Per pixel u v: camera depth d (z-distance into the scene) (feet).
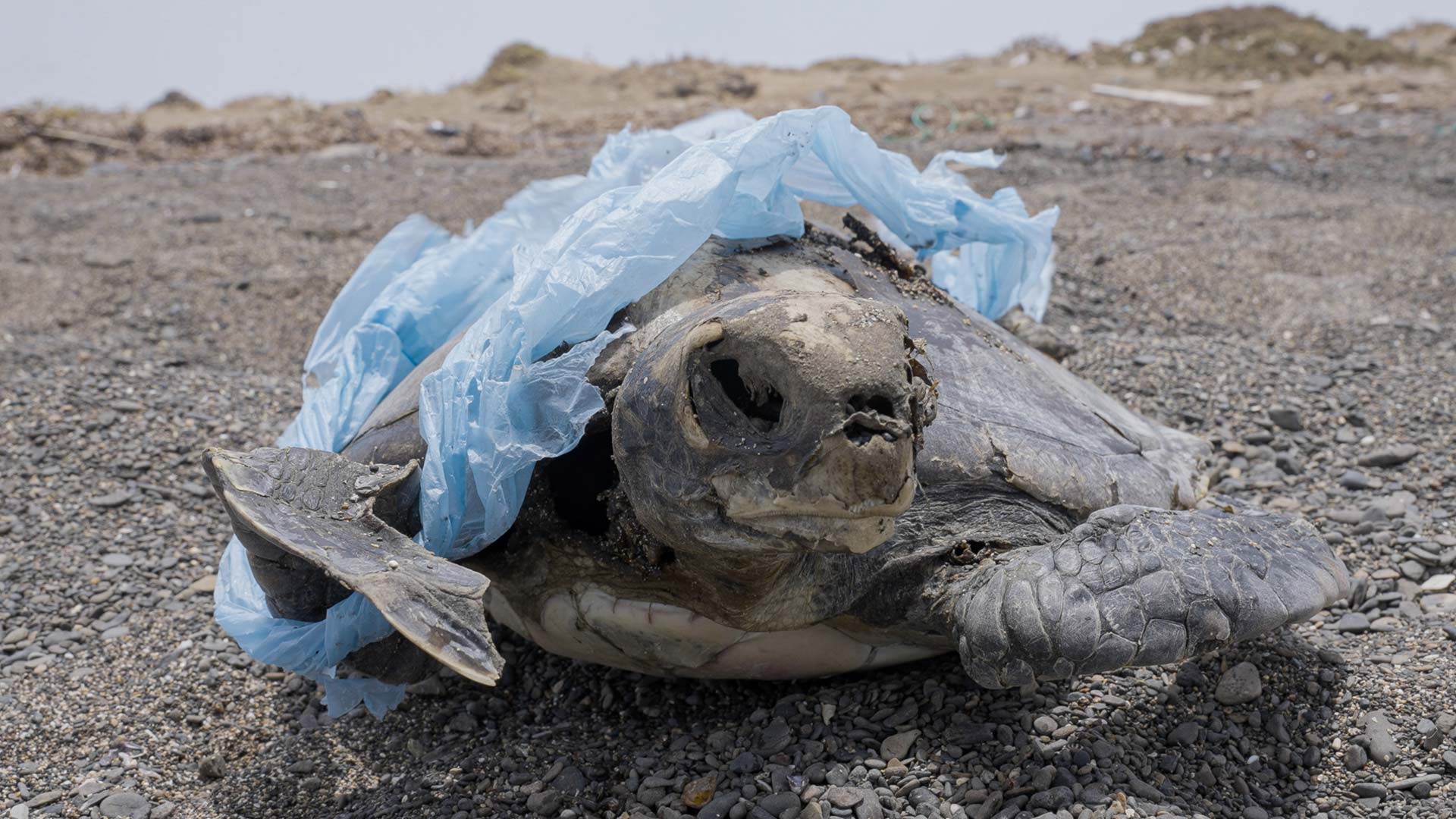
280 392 19.17
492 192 39.63
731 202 11.25
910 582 10.02
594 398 9.56
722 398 7.93
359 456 10.95
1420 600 11.97
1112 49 97.19
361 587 8.25
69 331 23.71
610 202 10.87
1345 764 9.36
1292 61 90.53
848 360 7.36
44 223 34.81
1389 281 23.85
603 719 10.97
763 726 10.19
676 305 10.27
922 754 9.38
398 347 12.85
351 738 11.04
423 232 14.73
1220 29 96.73
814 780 9.19
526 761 10.20
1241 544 9.42
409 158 51.29
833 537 7.78
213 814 9.91
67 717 11.25
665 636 10.17
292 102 85.15
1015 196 14.84
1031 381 12.07
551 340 10.17
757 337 7.59
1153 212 31.89
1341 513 13.85
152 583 13.83
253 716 11.48
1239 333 21.43
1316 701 10.11
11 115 53.98
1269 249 26.78
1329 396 17.16
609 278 10.11
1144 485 11.72
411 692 11.66
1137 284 24.29
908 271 12.85
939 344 11.53
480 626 8.49
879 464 7.28
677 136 13.61
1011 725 9.62
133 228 33.86
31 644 12.59
